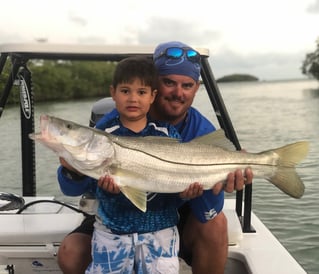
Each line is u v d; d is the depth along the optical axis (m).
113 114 1.01
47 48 1.26
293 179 0.97
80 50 1.27
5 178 2.90
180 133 1.06
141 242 0.93
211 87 1.26
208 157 0.94
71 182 0.94
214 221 1.02
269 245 1.14
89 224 1.04
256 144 4.54
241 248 1.12
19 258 1.12
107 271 0.93
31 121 1.45
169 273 0.94
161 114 1.03
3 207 1.31
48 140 0.88
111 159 0.89
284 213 2.27
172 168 0.92
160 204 0.95
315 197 2.50
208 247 1.03
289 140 4.70
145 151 0.91
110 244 0.93
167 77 0.99
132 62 0.95
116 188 0.90
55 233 1.11
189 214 1.07
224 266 1.06
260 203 2.42
